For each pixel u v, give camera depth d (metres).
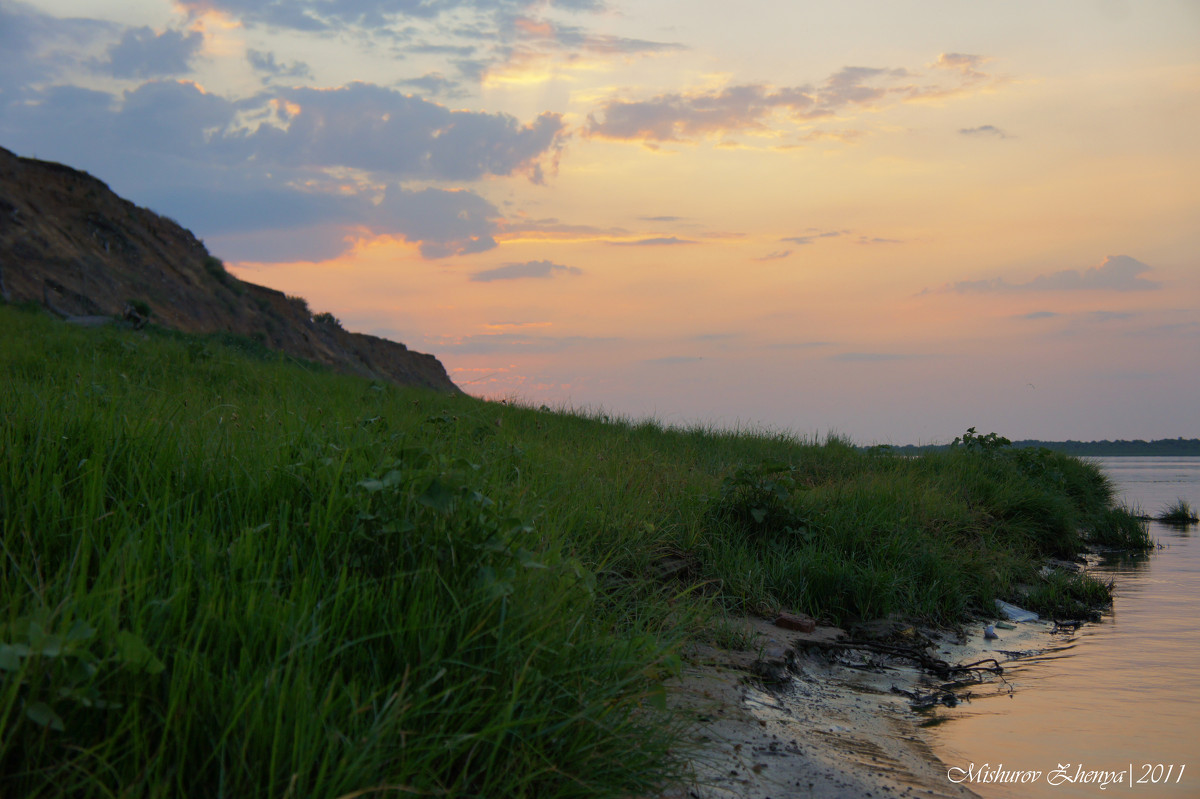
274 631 2.04
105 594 2.01
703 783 2.72
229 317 43.06
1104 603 7.61
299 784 1.67
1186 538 14.03
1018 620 6.75
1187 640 6.11
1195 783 3.20
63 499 2.69
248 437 3.75
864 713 4.07
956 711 4.21
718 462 10.62
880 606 5.95
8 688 1.66
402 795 1.81
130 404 4.12
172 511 2.74
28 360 8.87
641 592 4.66
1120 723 4.00
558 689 2.38
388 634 2.26
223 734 1.68
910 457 13.05
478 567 2.58
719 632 4.67
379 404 7.87
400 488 2.78
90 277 34.31
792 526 6.75
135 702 1.70
